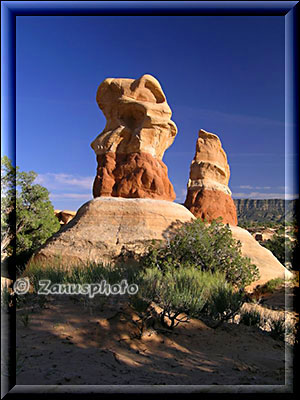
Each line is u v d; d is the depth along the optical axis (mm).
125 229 17172
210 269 14172
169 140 21969
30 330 6637
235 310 8758
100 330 6957
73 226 17875
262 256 19859
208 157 26594
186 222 18297
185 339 7566
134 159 20109
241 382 5531
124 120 21359
